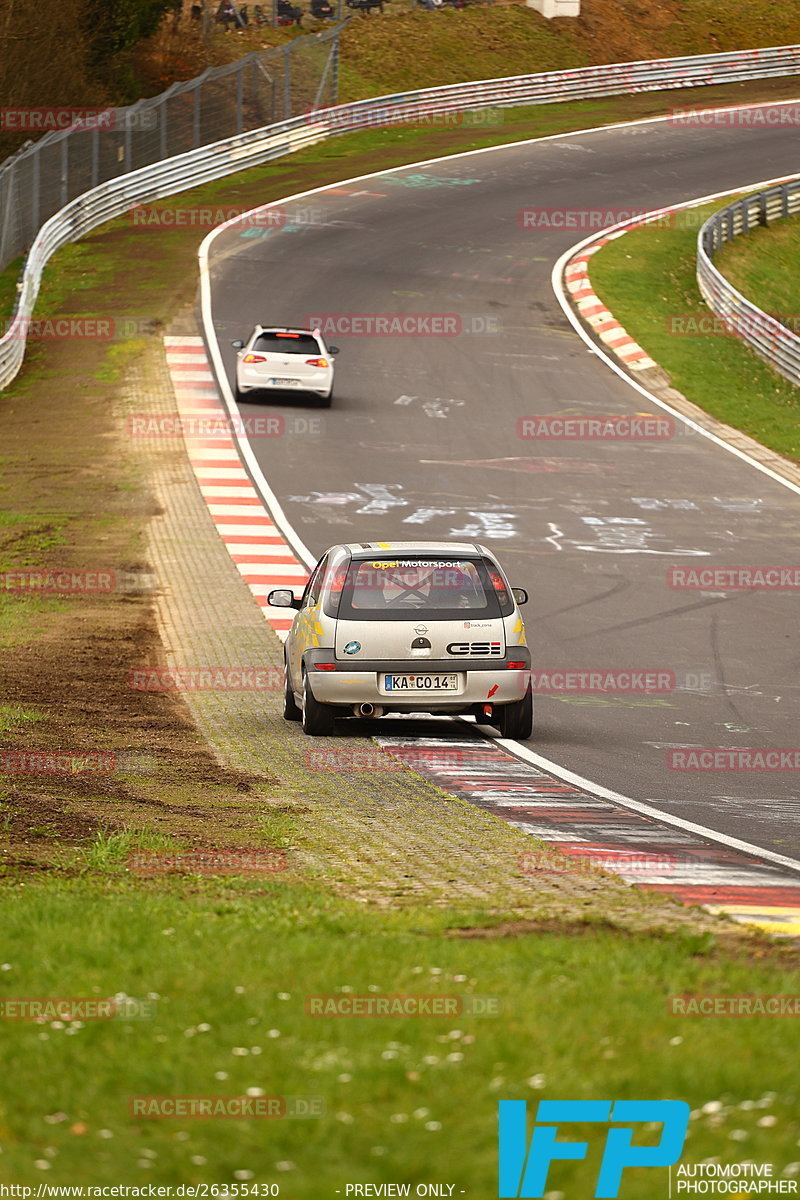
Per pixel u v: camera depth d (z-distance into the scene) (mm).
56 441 115625
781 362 144125
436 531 94125
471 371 138875
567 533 95000
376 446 116125
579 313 159000
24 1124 15602
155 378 133750
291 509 98500
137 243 183875
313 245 181375
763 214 197000
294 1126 15469
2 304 159625
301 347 125938
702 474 113250
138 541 90312
